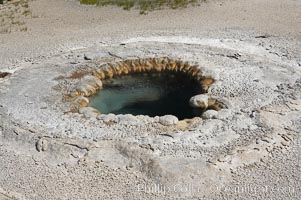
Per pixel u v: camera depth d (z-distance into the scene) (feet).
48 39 94.99
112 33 95.71
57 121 63.62
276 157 54.80
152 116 67.36
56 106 67.62
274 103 65.10
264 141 57.06
